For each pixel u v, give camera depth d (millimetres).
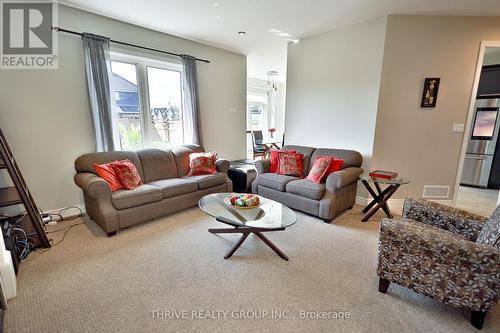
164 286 1782
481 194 4199
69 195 3031
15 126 2615
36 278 1840
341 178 2834
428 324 1471
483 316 1413
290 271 1969
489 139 4363
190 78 3953
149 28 3484
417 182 3512
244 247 2338
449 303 1471
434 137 3375
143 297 1669
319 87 3854
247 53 4809
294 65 4109
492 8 2863
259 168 3650
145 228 2723
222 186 3568
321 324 1463
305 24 3369
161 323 1460
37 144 2760
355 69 3438
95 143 3066
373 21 3191
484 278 1350
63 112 2877
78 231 2629
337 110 3703
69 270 1948
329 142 3867
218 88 4562
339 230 2713
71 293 1693
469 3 2736
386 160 3441
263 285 1800
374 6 2834
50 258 2109
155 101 3814
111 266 2012
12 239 1964
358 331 1419
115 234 2561
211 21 3266
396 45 3143
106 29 3104
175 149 3666
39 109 2727
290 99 4254
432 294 1516
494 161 4402
